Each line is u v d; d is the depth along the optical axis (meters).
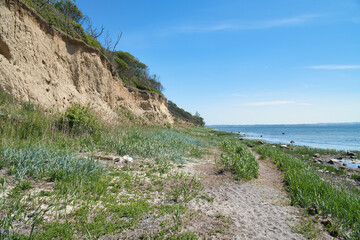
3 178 4.02
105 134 10.00
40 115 8.63
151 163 7.39
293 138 42.22
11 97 8.94
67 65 14.71
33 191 3.88
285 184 6.93
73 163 5.15
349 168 12.52
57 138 7.93
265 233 3.52
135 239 2.93
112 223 3.19
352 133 62.34
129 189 4.72
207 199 4.79
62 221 3.09
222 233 3.37
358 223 4.05
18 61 10.39
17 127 7.30
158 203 4.21
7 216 2.77
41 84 11.57
